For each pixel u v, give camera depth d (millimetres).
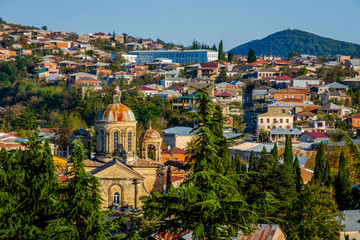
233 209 59594
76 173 69250
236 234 62156
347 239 113188
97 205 69188
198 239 59625
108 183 129875
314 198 108562
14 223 71938
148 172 136750
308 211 106125
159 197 61312
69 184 69625
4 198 72812
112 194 130250
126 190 130500
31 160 77375
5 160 77062
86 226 66938
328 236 106250
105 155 138125
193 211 61281
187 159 65625
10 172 75688
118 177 130125
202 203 57844
